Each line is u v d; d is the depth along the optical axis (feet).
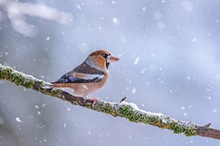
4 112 48.83
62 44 54.65
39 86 23.38
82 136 52.65
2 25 49.75
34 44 51.78
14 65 50.42
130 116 23.32
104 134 53.93
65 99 23.71
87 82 26.20
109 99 56.54
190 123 23.15
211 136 22.94
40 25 51.65
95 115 54.24
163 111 57.67
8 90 49.60
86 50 57.62
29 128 48.80
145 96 57.93
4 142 47.34
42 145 48.96
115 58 27.66
